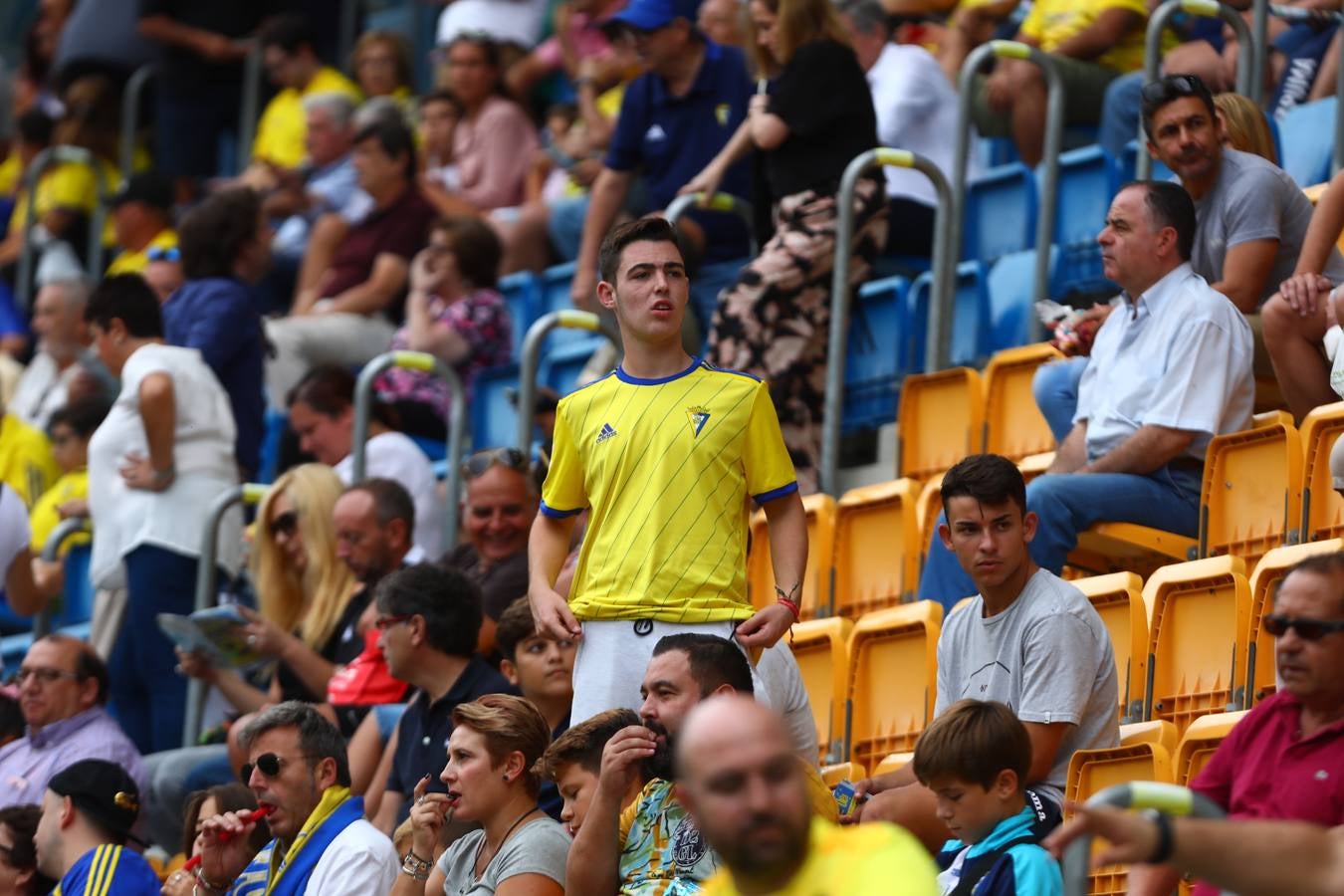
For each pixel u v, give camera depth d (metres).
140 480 30.12
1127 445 22.44
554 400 29.92
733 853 11.13
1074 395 24.62
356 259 38.81
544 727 18.95
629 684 17.84
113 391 39.41
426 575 22.80
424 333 34.94
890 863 11.34
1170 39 33.50
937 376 27.55
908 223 32.09
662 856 16.95
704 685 16.83
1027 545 21.00
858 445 30.22
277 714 20.95
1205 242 24.12
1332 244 23.06
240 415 32.12
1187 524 22.52
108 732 27.20
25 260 46.56
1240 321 22.66
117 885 22.52
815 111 28.25
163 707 29.77
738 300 28.08
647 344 18.33
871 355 30.09
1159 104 24.02
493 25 45.38
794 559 17.98
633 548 17.92
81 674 27.23
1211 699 20.50
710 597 17.84
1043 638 18.55
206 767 26.78
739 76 33.53
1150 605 21.06
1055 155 28.95
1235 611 20.34
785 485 18.16
